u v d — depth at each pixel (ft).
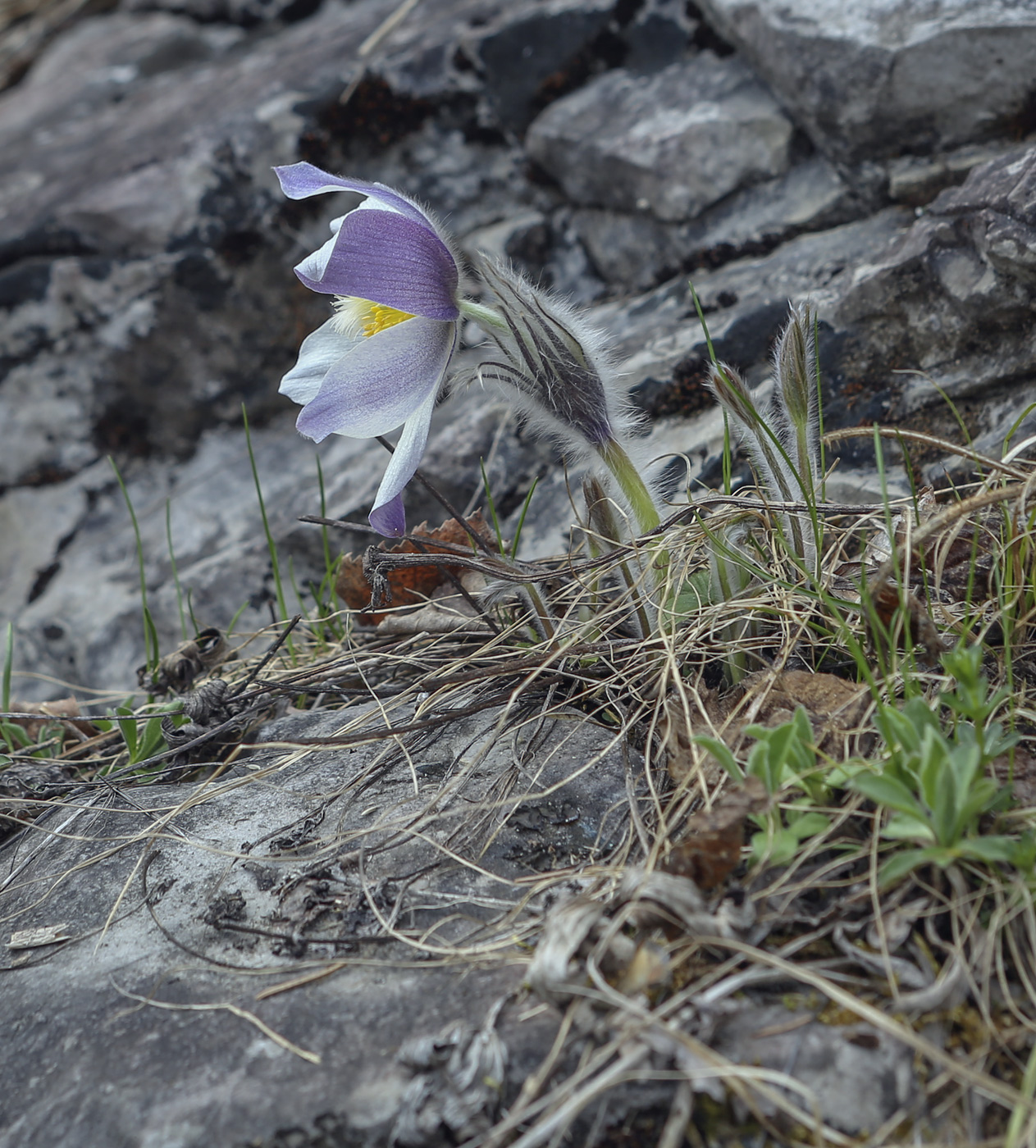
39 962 1.43
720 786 1.41
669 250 1.91
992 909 1.34
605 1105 1.31
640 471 1.55
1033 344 1.63
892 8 1.75
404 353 1.48
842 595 1.51
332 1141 1.32
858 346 1.70
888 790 1.35
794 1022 1.32
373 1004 1.36
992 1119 1.30
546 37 1.99
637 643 1.51
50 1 3.57
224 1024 1.37
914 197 1.78
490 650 1.57
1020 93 1.73
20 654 1.95
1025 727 1.43
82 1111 1.34
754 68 1.88
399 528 1.51
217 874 1.45
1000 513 1.52
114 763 1.62
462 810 1.45
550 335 1.48
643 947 1.33
